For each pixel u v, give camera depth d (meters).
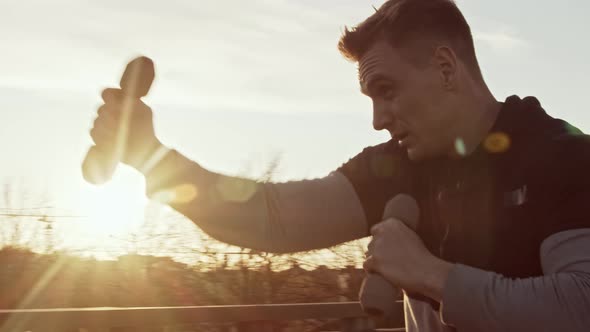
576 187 1.53
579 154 1.55
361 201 1.99
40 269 7.13
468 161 1.71
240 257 7.19
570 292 1.44
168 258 7.21
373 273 1.64
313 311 3.75
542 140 1.60
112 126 1.72
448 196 1.74
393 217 1.73
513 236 1.62
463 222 1.71
